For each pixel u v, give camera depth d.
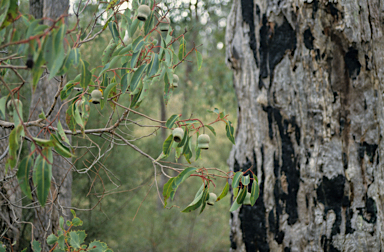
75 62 1.43
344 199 2.02
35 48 1.34
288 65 2.11
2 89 2.27
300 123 2.09
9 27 2.26
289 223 2.09
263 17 2.16
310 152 2.06
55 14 2.17
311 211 2.05
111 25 1.78
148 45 1.67
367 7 2.03
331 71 2.04
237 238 2.21
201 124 1.68
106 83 1.78
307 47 2.06
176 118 1.64
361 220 2.01
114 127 1.73
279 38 2.12
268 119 2.15
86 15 3.07
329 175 2.03
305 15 2.05
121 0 1.75
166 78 1.65
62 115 2.27
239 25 2.27
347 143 2.04
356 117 2.03
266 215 2.13
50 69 1.34
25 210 3.10
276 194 2.12
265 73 2.16
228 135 1.68
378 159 2.03
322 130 2.05
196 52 1.75
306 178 2.07
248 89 2.22
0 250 1.89
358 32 2.00
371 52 2.03
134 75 1.62
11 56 1.48
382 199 2.03
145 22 1.68
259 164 2.17
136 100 1.70
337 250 2.01
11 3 1.37
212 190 5.32
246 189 1.58
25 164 1.41
